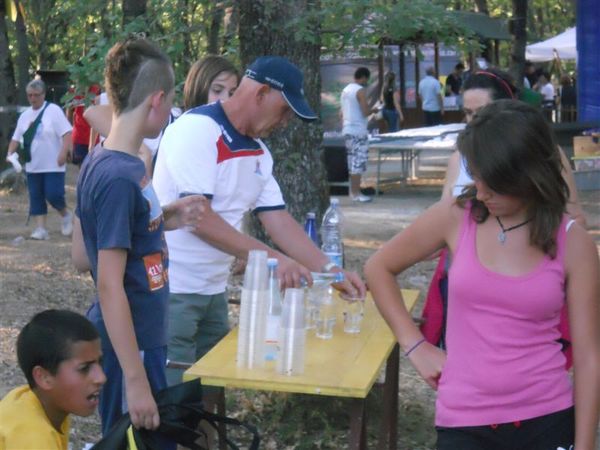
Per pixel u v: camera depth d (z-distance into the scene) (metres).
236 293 7.91
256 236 8.19
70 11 8.62
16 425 3.02
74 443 5.18
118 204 3.32
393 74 19.66
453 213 3.06
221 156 4.16
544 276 2.89
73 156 11.34
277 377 3.54
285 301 3.56
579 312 2.91
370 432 5.14
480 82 4.52
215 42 8.53
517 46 17.58
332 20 7.25
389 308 3.23
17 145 11.27
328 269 4.32
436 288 4.22
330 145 15.01
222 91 5.27
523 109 2.85
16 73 26.50
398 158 20.36
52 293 8.59
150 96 3.42
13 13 13.65
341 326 4.29
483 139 2.82
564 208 2.89
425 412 5.70
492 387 2.93
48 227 12.14
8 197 14.89
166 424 3.36
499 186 2.80
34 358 3.08
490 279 2.91
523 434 2.93
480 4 23.25
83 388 3.12
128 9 8.01
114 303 3.31
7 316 7.75
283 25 7.40
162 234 3.60
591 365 2.89
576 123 16.25
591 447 2.87
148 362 3.55
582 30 15.37
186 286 4.30
